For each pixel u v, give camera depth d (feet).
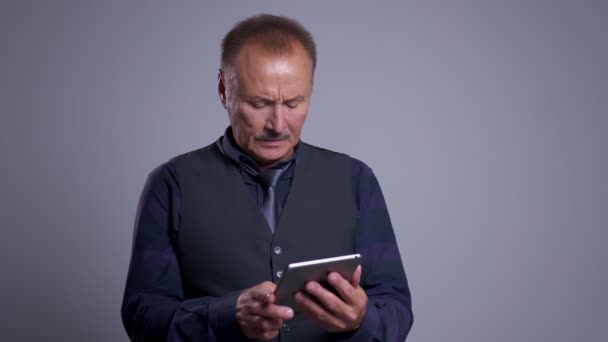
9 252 7.73
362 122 8.16
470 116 8.20
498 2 8.08
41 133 7.72
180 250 4.27
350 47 8.12
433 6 8.10
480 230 8.32
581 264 8.34
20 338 7.77
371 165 8.20
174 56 7.93
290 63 3.96
